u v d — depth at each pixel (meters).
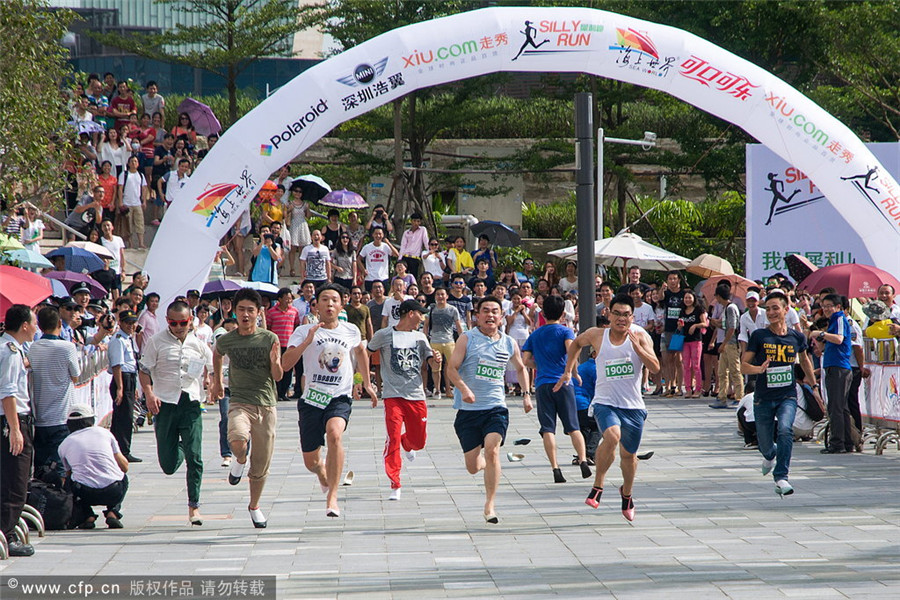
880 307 27.92
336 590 13.03
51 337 18.64
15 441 15.62
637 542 16.17
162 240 33.41
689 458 26.44
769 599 12.03
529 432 32.41
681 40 33.72
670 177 74.69
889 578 13.13
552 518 18.61
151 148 52.84
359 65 32.81
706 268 45.91
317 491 22.31
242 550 15.93
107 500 18.11
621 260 53.44
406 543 16.39
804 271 42.09
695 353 41.19
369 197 71.06
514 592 12.74
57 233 49.78
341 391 18.55
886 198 34.44
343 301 18.67
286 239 52.44
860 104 66.44
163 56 63.81
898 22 59.91
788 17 62.75
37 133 32.06
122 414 25.66
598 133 54.84
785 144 34.25
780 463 20.38
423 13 62.25
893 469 24.16
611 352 17.75
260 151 32.91
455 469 25.22
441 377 42.47
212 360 18.69
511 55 33.19
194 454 18.34
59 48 33.28
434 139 73.56
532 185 77.00
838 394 26.75
